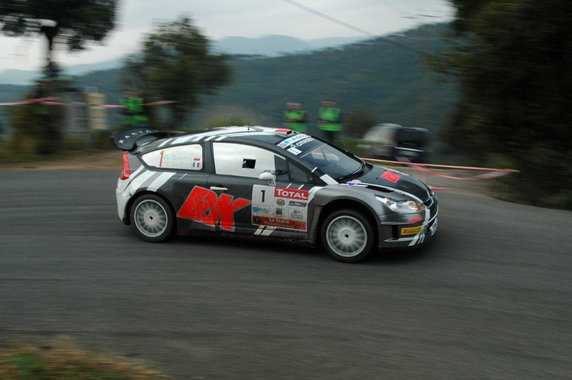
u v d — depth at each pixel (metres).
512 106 13.33
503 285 5.45
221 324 4.68
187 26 16.70
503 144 13.80
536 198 10.71
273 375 3.81
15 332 4.60
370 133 18.55
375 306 5.00
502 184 11.20
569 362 3.98
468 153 17.36
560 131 13.07
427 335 4.43
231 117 16.91
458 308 4.93
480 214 8.20
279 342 4.33
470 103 14.23
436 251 6.50
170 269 6.06
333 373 3.83
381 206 5.93
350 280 5.64
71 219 8.17
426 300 5.12
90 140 14.99
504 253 6.41
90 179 11.00
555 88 12.85
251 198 6.41
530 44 12.62
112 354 4.14
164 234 6.91
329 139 16.05
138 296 5.34
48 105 14.02
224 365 3.96
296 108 15.86
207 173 6.66
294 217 6.27
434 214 6.45
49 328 4.66
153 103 16.11
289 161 6.36
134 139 7.30
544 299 5.11
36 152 13.89
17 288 5.59
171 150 6.92
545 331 4.47
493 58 13.02
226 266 6.11
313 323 4.68
